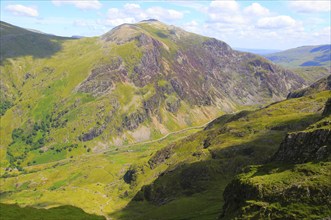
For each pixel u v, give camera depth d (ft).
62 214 465.88
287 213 345.72
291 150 482.28
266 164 501.15
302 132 482.69
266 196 387.14
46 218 442.09
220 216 479.82
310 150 448.24
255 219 366.02
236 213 403.54
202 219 550.77
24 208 473.26
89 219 455.22
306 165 409.49
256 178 431.43
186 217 618.44
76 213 475.72
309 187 359.66
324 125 475.31
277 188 387.55
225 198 497.46
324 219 319.68
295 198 360.07
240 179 469.16
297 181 381.60
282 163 478.59
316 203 343.46
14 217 431.02
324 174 374.02
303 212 337.93
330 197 340.59
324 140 437.17
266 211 363.97
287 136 505.66
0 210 451.94
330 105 586.04
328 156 406.82
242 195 434.30
